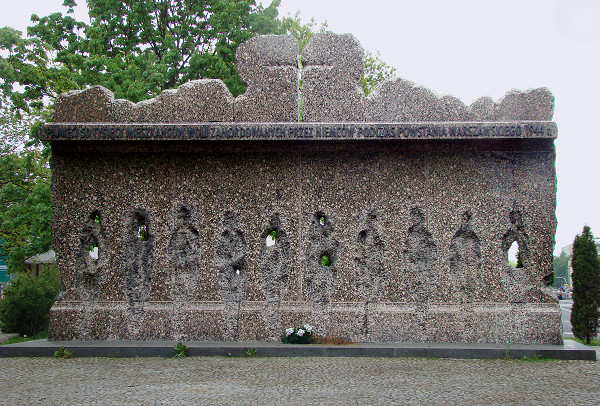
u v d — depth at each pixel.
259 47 13.45
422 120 13.10
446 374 9.82
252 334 12.71
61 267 13.08
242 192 13.09
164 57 23.80
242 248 13.05
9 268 20.44
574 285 16.22
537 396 8.21
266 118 13.24
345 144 12.98
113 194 13.20
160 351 11.82
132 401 7.88
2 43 19.61
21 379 9.44
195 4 26.73
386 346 11.92
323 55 13.45
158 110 13.27
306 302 12.79
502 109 12.98
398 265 12.84
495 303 12.66
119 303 12.97
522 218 12.78
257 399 7.99
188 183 13.15
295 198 13.05
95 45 21.97
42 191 19.67
